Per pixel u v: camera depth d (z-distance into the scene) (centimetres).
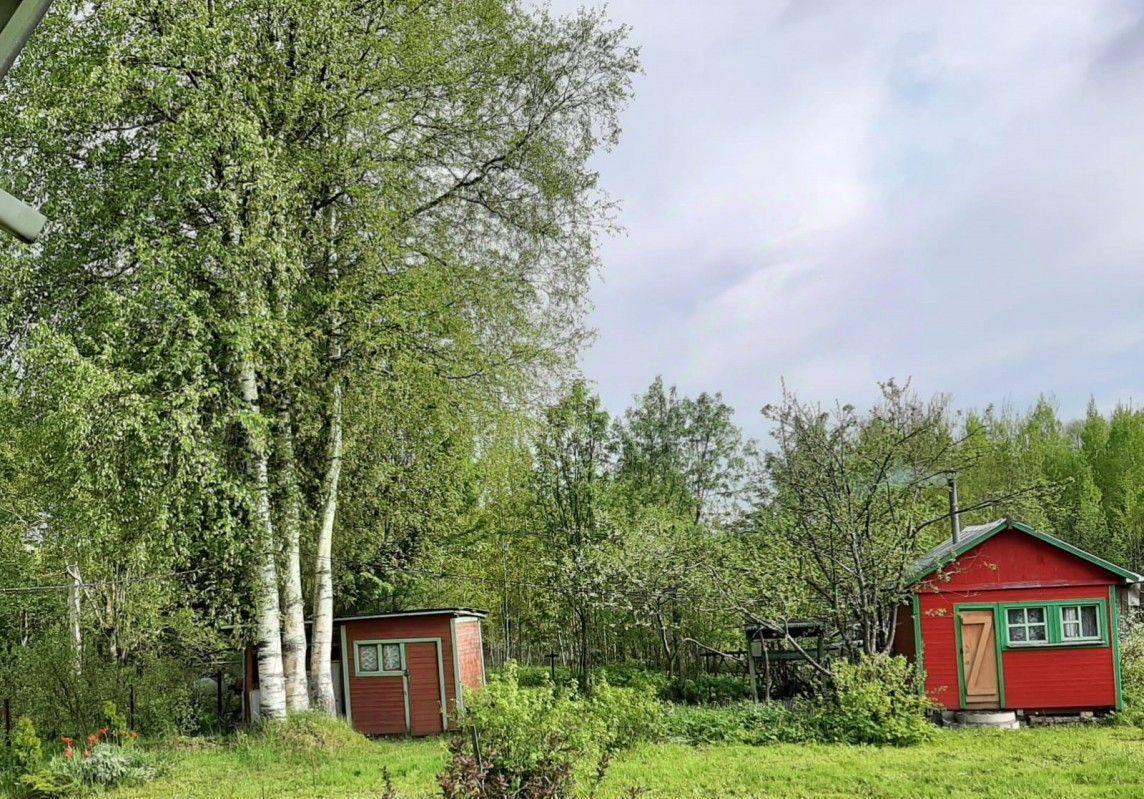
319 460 2248
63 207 1883
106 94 1780
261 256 1839
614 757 1555
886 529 2100
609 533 2809
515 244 2359
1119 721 2039
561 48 2280
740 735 1814
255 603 2045
